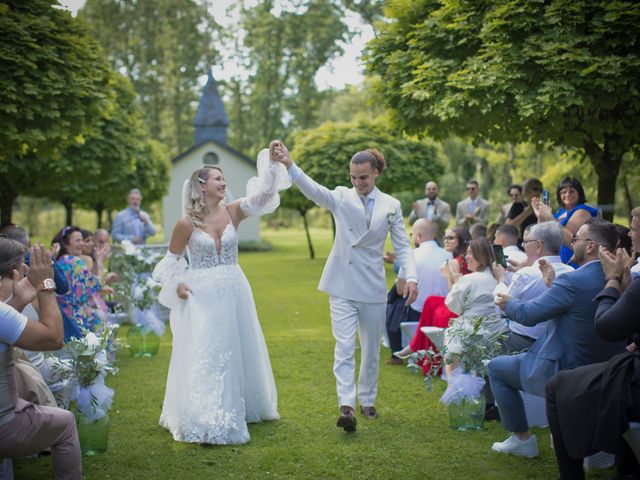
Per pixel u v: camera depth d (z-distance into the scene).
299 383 6.27
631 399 3.14
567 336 3.78
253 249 30.86
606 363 3.33
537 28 7.61
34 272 3.29
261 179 4.82
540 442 4.54
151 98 43.19
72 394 4.30
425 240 7.15
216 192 4.75
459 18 8.11
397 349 7.04
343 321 4.88
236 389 4.62
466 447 4.45
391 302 7.15
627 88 7.18
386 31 9.74
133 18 43.47
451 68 8.34
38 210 46.34
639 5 6.98
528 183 8.81
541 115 7.62
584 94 7.33
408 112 8.84
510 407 4.18
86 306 6.02
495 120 8.31
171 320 4.86
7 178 13.13
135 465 4.16
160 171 23.91
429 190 11.88
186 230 4.70
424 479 3.91
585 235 3.80
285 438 4.65
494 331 5.04
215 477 3.97
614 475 3.73
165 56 42.75
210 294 4.66
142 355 7.61
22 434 3.25
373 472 4.02
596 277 3.72
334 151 19.94
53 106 8.04
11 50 7.70
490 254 5.39
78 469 3.46
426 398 5.66
